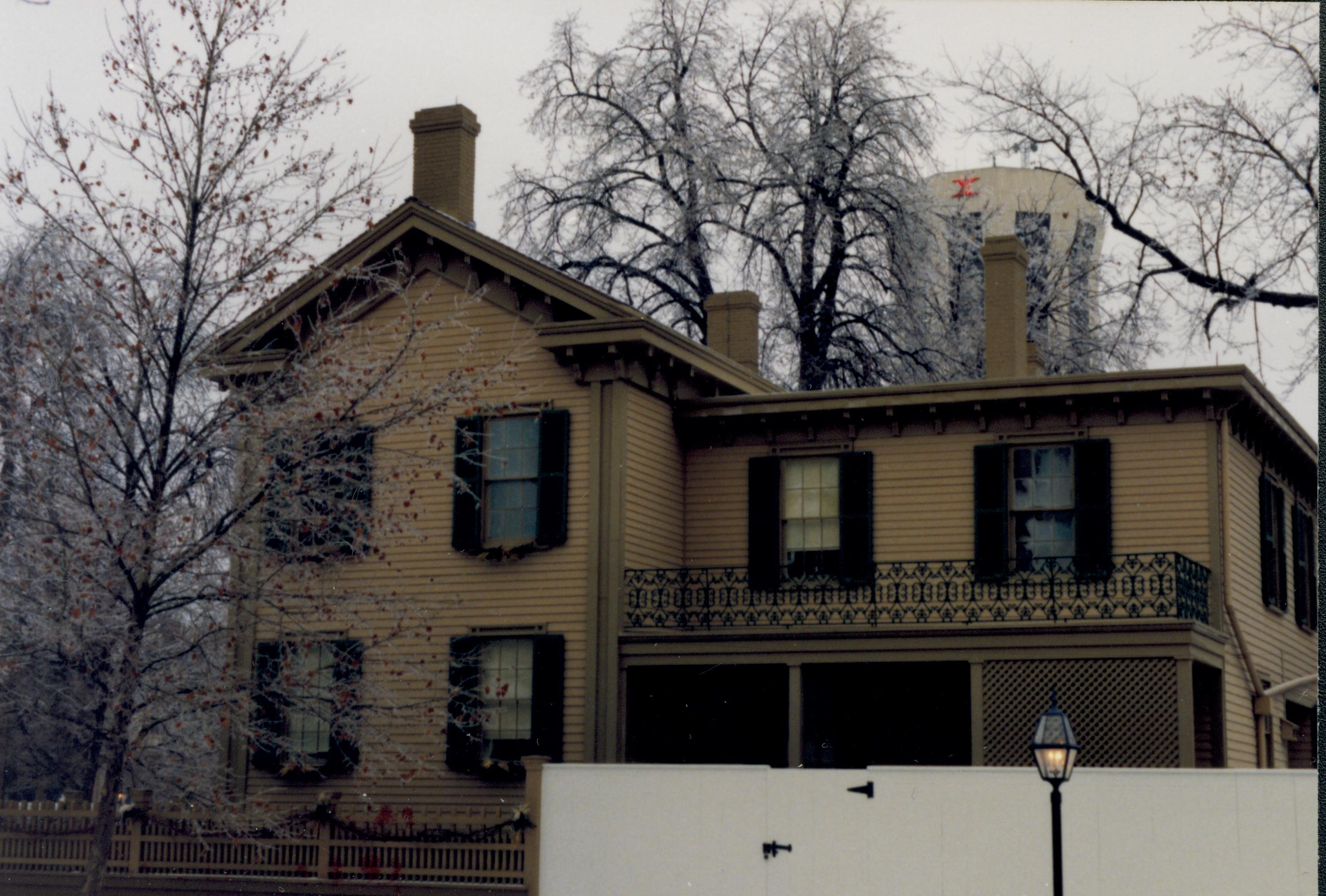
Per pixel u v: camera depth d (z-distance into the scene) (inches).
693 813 676.1
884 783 650.2
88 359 666.2
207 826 753.6
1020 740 815.1
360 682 726.5
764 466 956.0
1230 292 1036.5
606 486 885.8
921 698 922.1
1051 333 1407.5
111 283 689.0
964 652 831.1
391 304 940.6
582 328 885.2
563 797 696.4
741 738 948.0
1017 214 1451.8
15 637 660.1
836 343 1455.5
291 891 729.0
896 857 644.1
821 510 949.8
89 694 730.8
